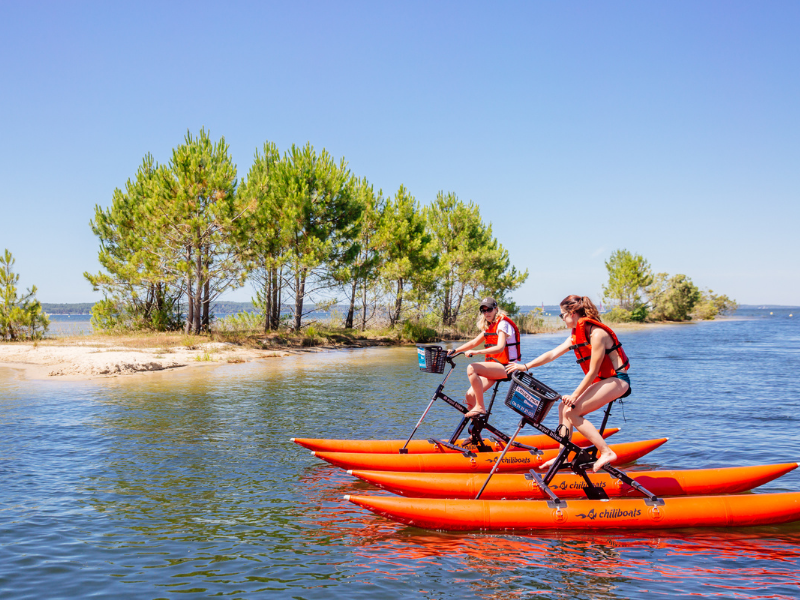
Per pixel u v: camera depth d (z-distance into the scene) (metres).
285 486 5.82
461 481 5.36
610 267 69.44
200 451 7.21
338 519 4.89
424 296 31.14
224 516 4.93
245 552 4.17
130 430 8.36
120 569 3.87
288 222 23.72
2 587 3.59
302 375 15.22
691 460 6.71
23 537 4.41
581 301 5.07
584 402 4.93
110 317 25.23
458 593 3.54
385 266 28.83
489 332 6.36
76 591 3.54
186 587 3.61
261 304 27.44
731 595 3.51
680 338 36.50
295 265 24.20
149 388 12.59
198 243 21.78
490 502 4.72
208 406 10.41
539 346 27.05
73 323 27.80
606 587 3.62
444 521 4.60
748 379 14.67
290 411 9.95
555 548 4.28
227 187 21.98
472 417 6.33
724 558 4.09
